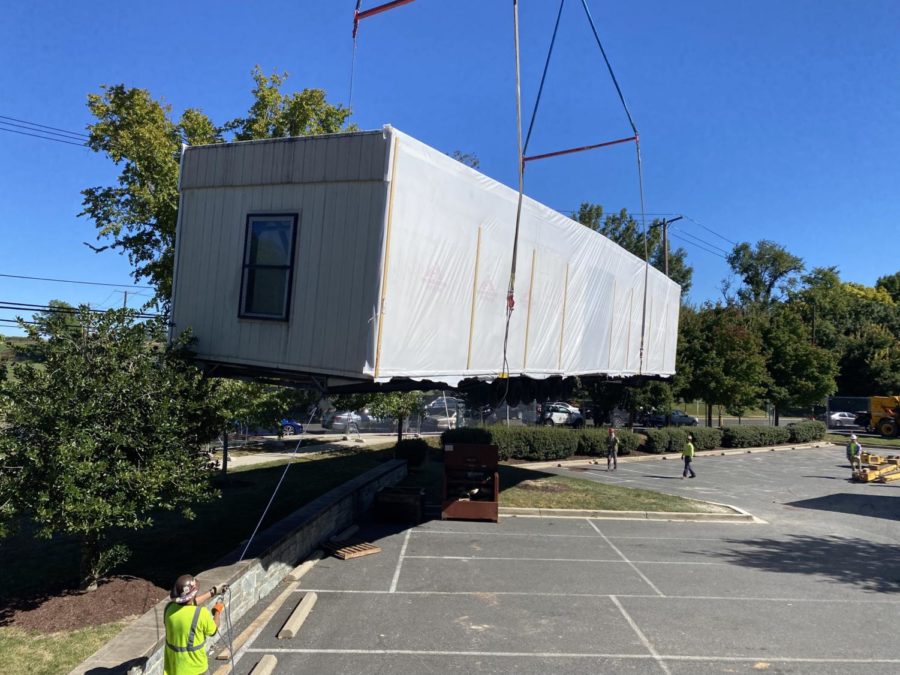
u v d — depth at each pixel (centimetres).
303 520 1090
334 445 2695
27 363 784
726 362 3450
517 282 1198
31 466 722
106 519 733
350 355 852
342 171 879
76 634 685
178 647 547
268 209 954
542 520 1477
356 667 686
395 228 856
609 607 900
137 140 1752
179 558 960
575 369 1459
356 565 1070
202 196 1035
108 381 788
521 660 716
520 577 1027
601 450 2792
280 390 1633
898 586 1038
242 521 1188
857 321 6856
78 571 894
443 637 773
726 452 3281
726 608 910
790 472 2606
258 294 960
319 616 833
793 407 4162
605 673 691
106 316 838
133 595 798
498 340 1130
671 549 1246
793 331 4106
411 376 901
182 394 884
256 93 1972
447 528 1368
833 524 1566
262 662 670
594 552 1201
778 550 1267
